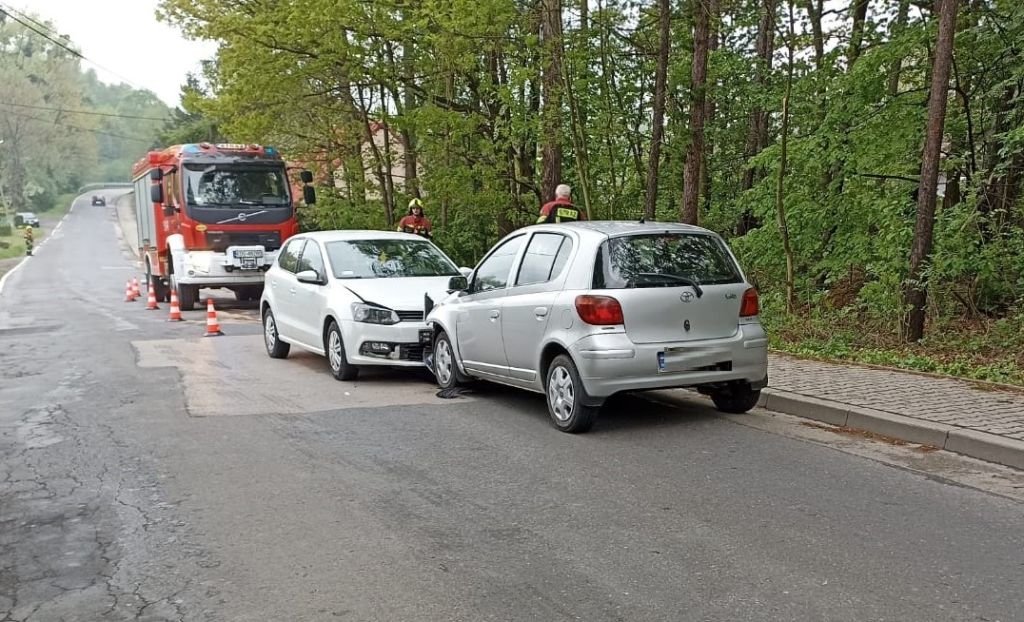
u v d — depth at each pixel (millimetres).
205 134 53312
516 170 19359
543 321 7590
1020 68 11039
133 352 13047
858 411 7453
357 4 17750
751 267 15008
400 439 7352
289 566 4652
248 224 19859
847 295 13930
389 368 11258
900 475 6094
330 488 6004
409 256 11453
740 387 7840
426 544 4922
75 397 9484
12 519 5488
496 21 15516
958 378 8875
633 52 15594
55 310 22250
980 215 10930
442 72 18297
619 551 4766
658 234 7590
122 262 54062
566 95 15148
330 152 25438
